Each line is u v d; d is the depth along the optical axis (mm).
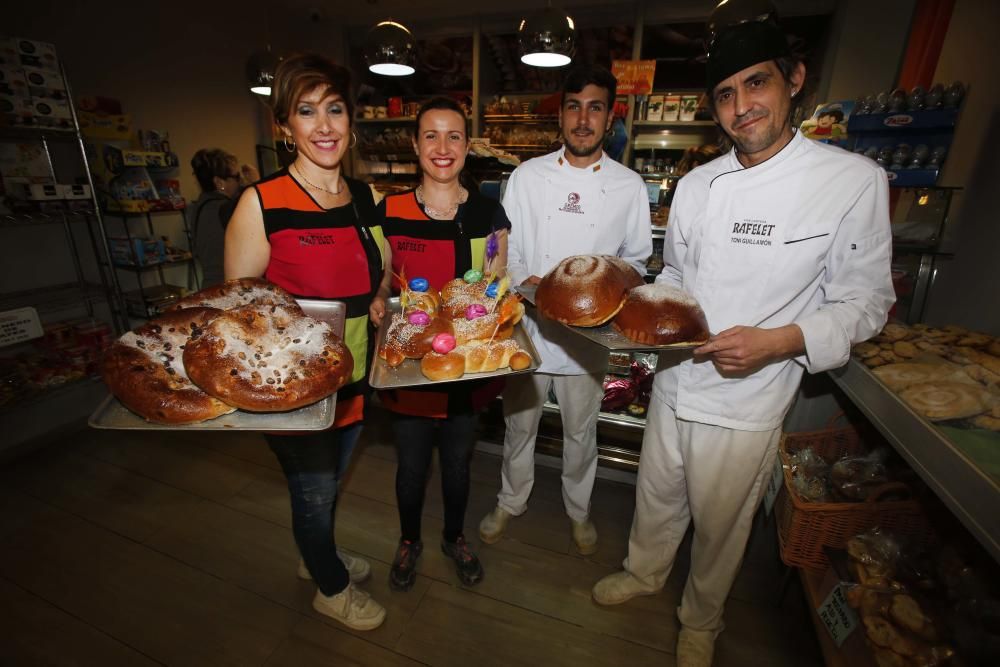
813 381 1846
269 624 1500
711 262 1188
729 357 1027
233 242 1110
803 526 1386
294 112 1048
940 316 2070
